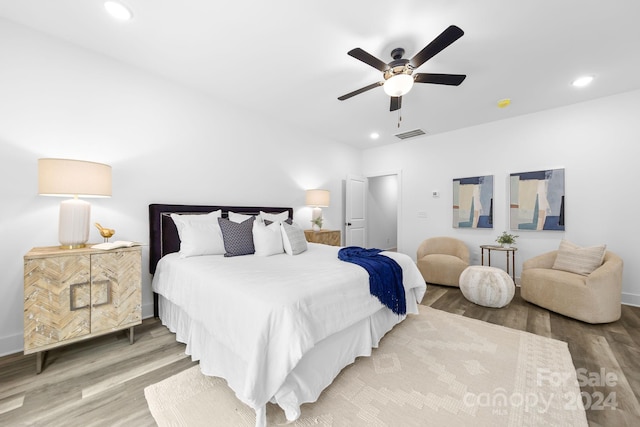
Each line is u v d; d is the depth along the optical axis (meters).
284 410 1.29
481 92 2.97
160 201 2.72
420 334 2.23
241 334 1.35
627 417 1.31
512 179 3.74
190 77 2.72
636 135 2.93
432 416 1.33
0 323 1.90
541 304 2.78
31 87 2.02
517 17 1.83
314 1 1.72
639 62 2.37
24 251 1.99
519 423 1.28
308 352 1.42
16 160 1.96
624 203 3.01
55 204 2.12
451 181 4.38
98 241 2.33
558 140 3.41
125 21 1.92
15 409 1.35
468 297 3.04
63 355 1.88
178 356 1.88
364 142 5.13
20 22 1.96
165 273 2.28
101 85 2.34
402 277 2.26
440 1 1.70
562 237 3.40
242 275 1.71
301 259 2.31
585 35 2.01
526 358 1.85
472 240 4.18
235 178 3.39
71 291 1.79
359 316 1.71
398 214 5.05
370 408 1.38
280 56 2.34
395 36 2.04
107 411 1.35
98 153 2.33
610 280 2.40
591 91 2.95
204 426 1.26
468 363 1.80
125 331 2.29
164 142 2.75
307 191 4.23
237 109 3.40
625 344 2.04
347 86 2.89
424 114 3.67
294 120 3.95
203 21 1.92
